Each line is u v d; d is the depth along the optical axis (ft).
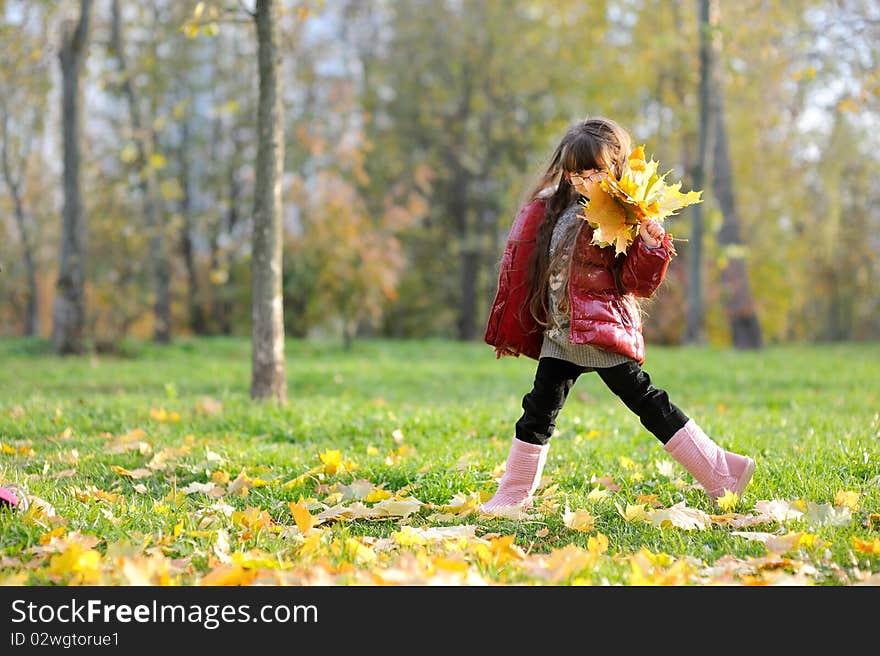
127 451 22.33
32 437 24.86
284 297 75.61
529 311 15.46
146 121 77.25
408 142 123.13
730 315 84.53
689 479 18.62
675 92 100.32
